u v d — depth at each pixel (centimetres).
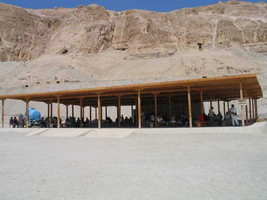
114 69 9206
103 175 731
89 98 2569
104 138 1691
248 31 10431
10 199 562
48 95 2280
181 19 11631
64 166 859
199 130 1675
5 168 862
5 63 8725
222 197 532
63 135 1933
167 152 1054
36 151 1208
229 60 7531
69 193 589
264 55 9181
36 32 11894
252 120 2564
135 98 2547
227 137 1438
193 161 870
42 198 563
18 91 5731
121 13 13675
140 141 1432
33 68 8531
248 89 2075
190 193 562
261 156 930
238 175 690
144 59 10112
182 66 7444
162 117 2453
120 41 11225
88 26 11119
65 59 9544
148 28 11000
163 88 2014
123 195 564
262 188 582
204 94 2320
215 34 10506
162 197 544
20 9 12162
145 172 749
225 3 13362
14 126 2659
